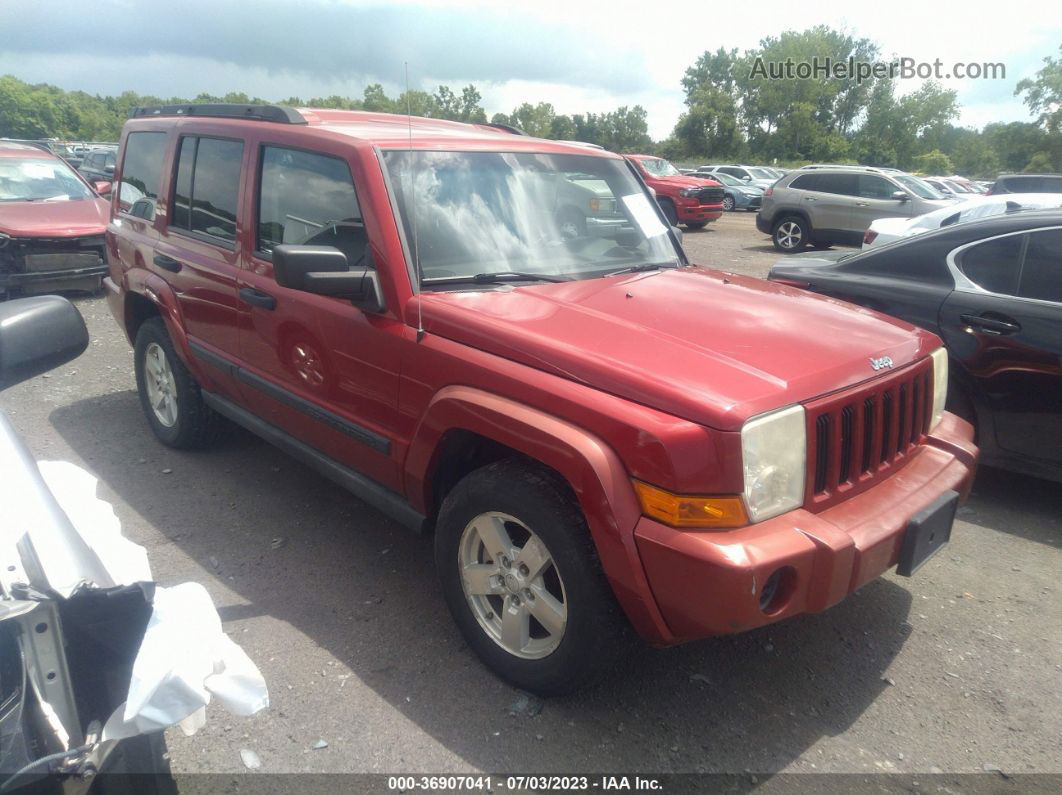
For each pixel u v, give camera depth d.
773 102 69.00
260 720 2.79
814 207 16.27
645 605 2.47
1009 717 2.91
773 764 2.66
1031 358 4.22
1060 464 4.24
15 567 1.65
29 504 1.83
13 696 1.51
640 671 3.11
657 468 2.39
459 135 3.85
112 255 5.36
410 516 3.29
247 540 4.02
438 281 3.22
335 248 3.31
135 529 4.10
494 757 2.65
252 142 3.99
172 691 1.59
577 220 3.85
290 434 3.98
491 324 2.88
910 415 3.06
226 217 4.15
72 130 120.00
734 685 3.04
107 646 1.66
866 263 5.08
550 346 2.72
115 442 5.21
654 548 2.40
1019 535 4.25
